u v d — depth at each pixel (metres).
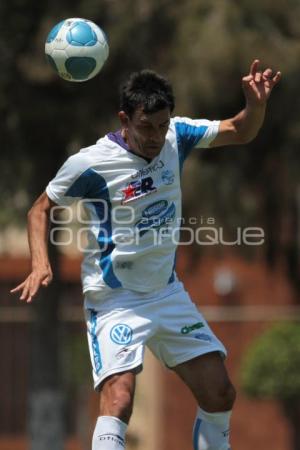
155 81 23.05
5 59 46.47
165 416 64.94
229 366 64.12
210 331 24.36
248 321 63.81
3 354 67.19
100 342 23.73
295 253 58.00
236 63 44.56
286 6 46.16
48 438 50.78
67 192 23.70
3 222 50.78
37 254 23.34
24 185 50.06
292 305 64.44
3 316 63.34
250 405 64.81
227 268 64.94
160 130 22.92
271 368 57.41
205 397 24.05
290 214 56.41
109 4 45.62
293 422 64.38
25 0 45.72
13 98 46.75
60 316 51.16
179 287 24.31
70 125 47.25
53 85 47.03
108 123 47.75
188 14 45.53
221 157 48.34
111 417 22.86
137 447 64.62
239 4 45.69
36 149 48.66
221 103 45.44
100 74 46.41
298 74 45.97
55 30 25.20
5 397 67.31
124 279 23.86
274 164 49.59
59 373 51.34
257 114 24.28
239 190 48.44
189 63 44.94
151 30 45.81
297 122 47.44
